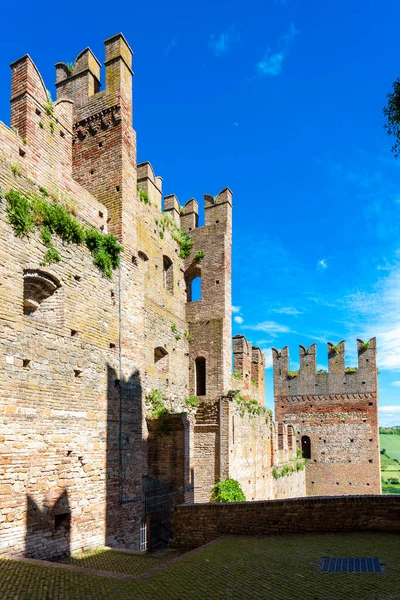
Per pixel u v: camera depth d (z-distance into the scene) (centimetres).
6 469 1527
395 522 1616
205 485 3180
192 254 3659
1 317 1572
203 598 1072
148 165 3297
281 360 6053
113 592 1152
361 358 5778
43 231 1808
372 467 5550
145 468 2648
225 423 3225
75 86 2597
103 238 2153
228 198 3656
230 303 3603
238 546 1520
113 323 2148
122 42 2492
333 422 5750
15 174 1728
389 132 1373
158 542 2414
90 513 1866
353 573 1174
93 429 1938
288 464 4944
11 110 1898
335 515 1652
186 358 3456
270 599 1030
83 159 2481
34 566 1364
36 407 1669
